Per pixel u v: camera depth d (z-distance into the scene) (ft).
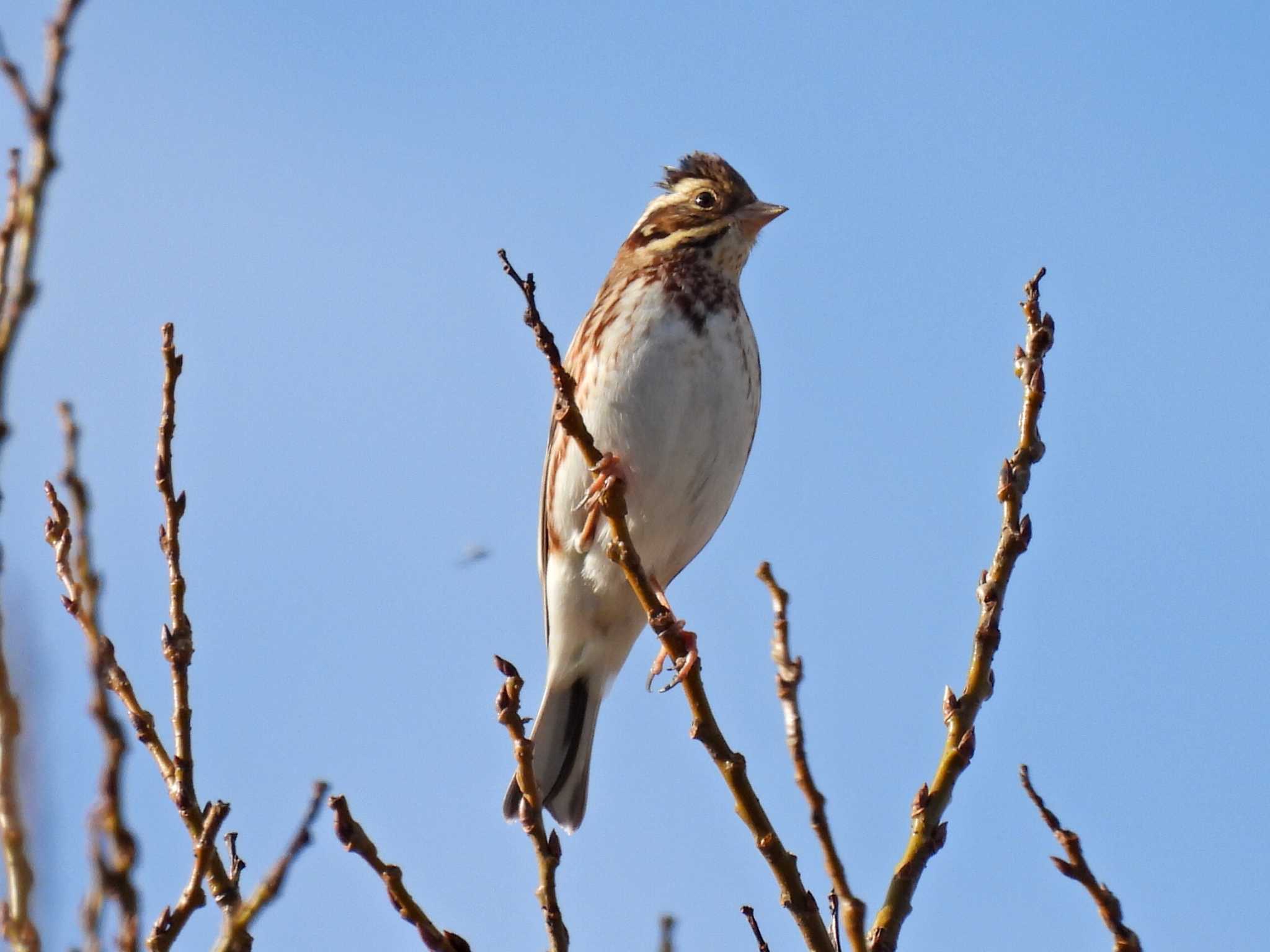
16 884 22.18
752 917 32.30
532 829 30.58
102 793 23.11
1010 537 34.73
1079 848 30.35
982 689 33.68
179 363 32.73
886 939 31.17
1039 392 35.63
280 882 26.27
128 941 22.65
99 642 29.43
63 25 24.81
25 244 24.03
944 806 32.58
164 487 32.19
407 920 28.63
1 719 22.52
